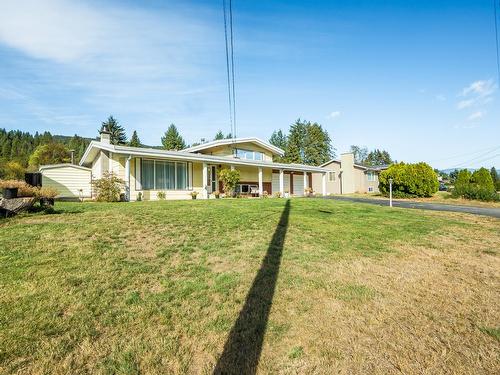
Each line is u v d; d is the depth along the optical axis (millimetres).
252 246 5438
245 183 22453
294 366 2330
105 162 16578
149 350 2449
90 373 2152
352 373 2270
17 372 2107
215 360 2379
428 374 2277
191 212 8547
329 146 65375
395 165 24734
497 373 2299
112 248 4840
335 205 12633
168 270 4129
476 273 4582
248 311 3137
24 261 4043
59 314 2871
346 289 3781
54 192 8906
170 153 15516
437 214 10828
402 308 3352
